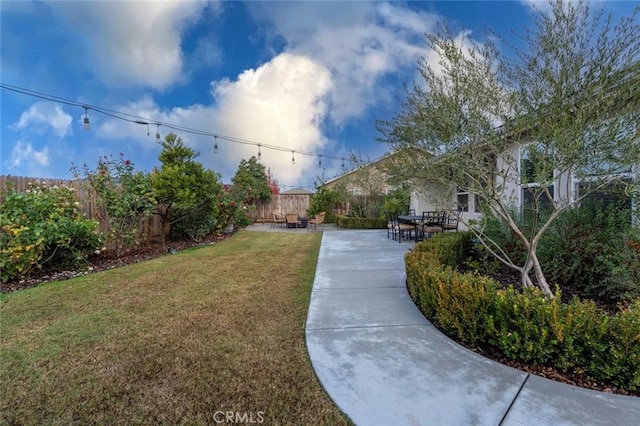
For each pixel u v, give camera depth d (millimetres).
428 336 2791
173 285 4398
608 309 3287
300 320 3180
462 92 3373
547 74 3025
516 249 4574
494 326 2471
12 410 1891
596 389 2023
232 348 2604
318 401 1945
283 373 2246
